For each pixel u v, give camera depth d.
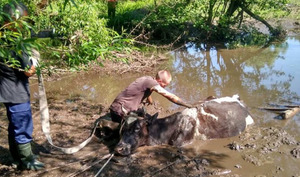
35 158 4.66
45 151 5.14
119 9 13.51
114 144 5.34
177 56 10.44
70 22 7.74
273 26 13.27
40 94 4.74
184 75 8.71
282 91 7.41
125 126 5.12
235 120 5.72
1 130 5.75
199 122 5.57
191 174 4.58
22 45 2.85
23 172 4.58
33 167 4.59
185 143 5.40
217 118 5.62
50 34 9.29
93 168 4.71
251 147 5.24
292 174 4.56
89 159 4.91
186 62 9.85
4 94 4.11
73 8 7.77
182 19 11.47
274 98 7.04
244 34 12.33
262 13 12.73
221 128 5.59
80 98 7.29
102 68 9.00
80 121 6.13
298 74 8.41
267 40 11.84
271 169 4.68
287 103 6.74
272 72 8.69
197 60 10.04
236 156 5.03
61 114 6.42
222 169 4.69
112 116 5.64
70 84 8.17
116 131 5.43
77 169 4.67
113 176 4.55
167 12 11.59
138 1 14.91
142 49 11.05
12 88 4.11
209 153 5.13
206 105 5.73
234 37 12.18
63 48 4.17
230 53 10.64
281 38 12.01
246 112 6.04
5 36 2.93
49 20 8.16
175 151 5.19
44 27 8.28
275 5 12.03
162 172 4.64
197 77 8.55
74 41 7.68
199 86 7.90
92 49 3.63
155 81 5.42
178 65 9.57
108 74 8.79
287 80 8.06
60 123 6.05
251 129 5.80
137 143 5.12
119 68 8.97
